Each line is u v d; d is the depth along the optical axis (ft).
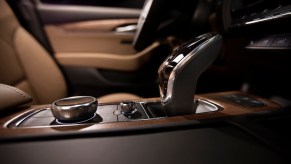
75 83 4.34
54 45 4.22
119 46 4.27
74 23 4.36
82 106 1.43
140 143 1.09
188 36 4.50
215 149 1.02
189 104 1.54
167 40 4.51
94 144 1.08
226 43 3.31
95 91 4.46
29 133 1.22
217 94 2.25
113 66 4.31
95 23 4.40
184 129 1.23
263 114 1.42
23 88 3.07
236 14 2.45
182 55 1.49
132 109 1.62
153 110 1.90
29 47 3.30
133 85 4.48
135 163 0.93
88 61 4.24
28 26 3.73
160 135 1.16
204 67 1.49
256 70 2.37
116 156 0.98
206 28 4.36
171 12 4.28
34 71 3.28
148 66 4.49
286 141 1.05
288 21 1.61
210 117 1.47
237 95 2.17
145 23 2.72
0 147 1.07
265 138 1.08
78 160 0.96
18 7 3.57
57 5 4.29
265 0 1.95
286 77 1.97
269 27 1.86
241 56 2.74
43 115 1.64
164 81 1.55
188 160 0.94
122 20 4.47
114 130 1.18
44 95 3.36
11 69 2.94
